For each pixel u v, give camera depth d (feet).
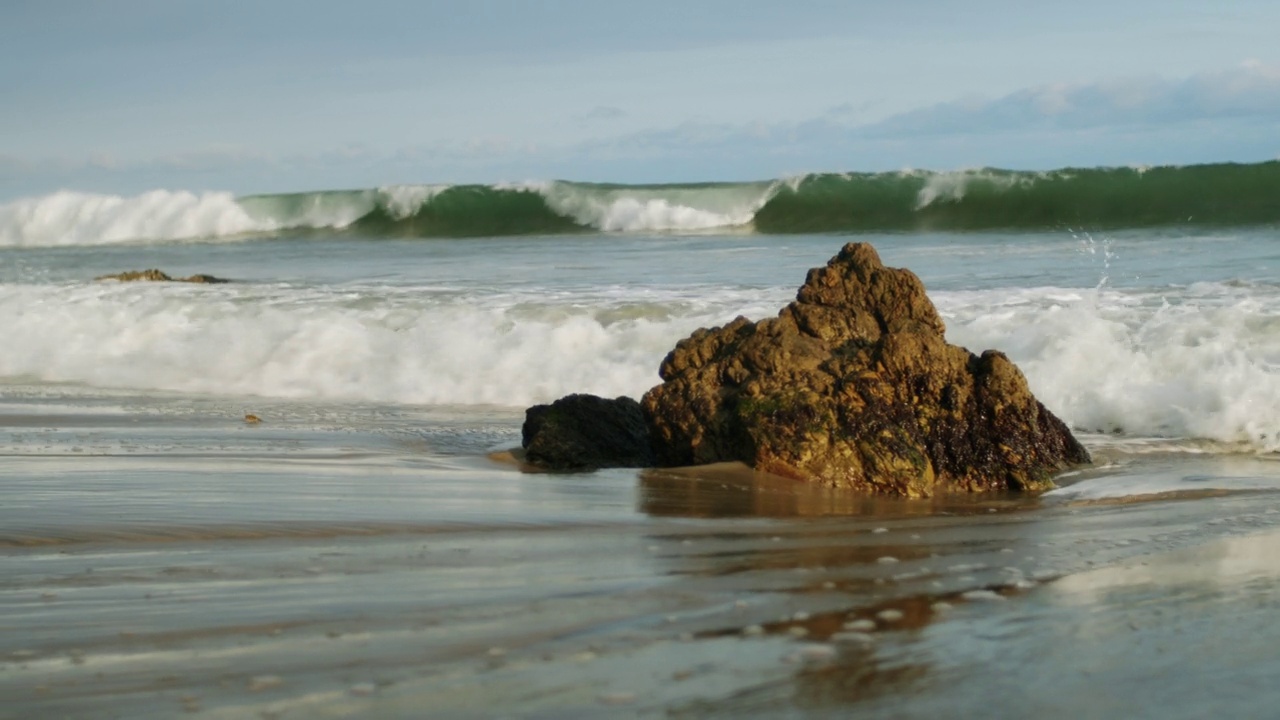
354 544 18.56
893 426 24.57
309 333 44.37
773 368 26.17
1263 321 36.63
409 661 12.70
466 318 45.21
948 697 11.80
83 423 33.37
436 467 26.66
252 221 114.93
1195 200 88.33
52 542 18.53
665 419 27.14
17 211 119.14
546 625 13.98
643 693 11.83
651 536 19.43
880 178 98.68
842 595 15.47
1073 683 12.17
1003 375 25.26
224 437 30.81
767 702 11.62
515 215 106.93
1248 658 12.91
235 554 17.75
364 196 112.68
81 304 52.16
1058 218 89.35
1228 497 23.04
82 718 11.25
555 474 25.77
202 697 11.72
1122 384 32.32
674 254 71.97
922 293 27.43
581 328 41.63
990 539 19.30
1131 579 16.33
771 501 22.77
